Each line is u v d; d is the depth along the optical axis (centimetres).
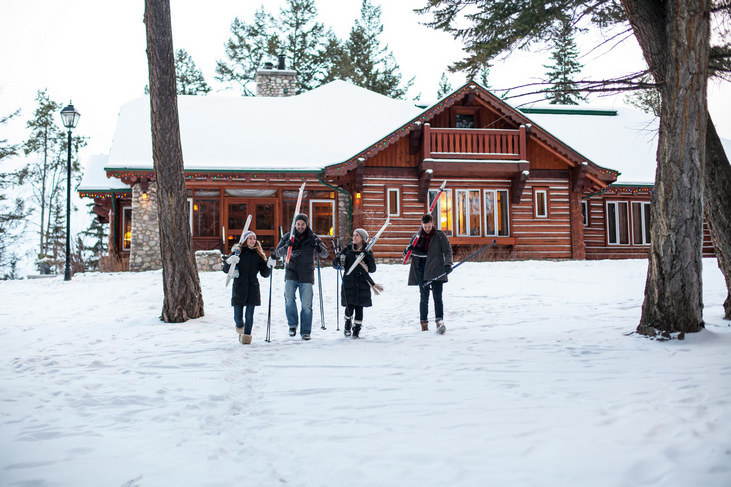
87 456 309
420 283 783
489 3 857
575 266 1520
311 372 516
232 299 687
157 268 1841
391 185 1908
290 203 2016
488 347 618
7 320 951
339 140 2086
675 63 624
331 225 2012
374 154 1830
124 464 296
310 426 353
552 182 1980
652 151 2320
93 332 806
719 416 326
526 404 385
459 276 1345
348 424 353
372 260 743
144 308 1057
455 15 877
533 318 841
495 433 323
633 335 647
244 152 1970
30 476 280
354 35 3922
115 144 1941
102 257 1897
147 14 906
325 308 1030
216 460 302
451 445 306
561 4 793
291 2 3731
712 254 2195
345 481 265
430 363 542
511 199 1953
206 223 1964
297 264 729
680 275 621
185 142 2000
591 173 1927
